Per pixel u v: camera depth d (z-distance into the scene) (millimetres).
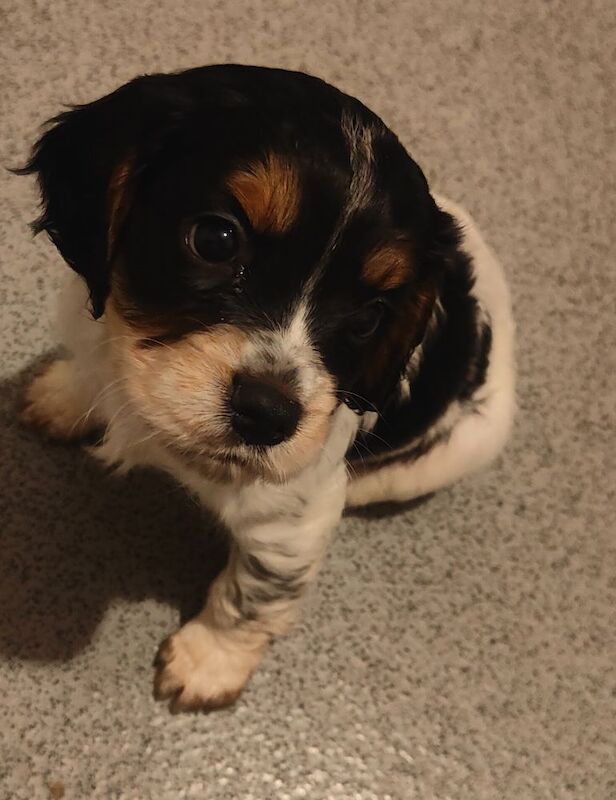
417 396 559
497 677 624
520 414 678
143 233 471
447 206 579
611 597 648
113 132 479
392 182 470
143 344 473
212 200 458
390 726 606
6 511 612
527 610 639
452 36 787
